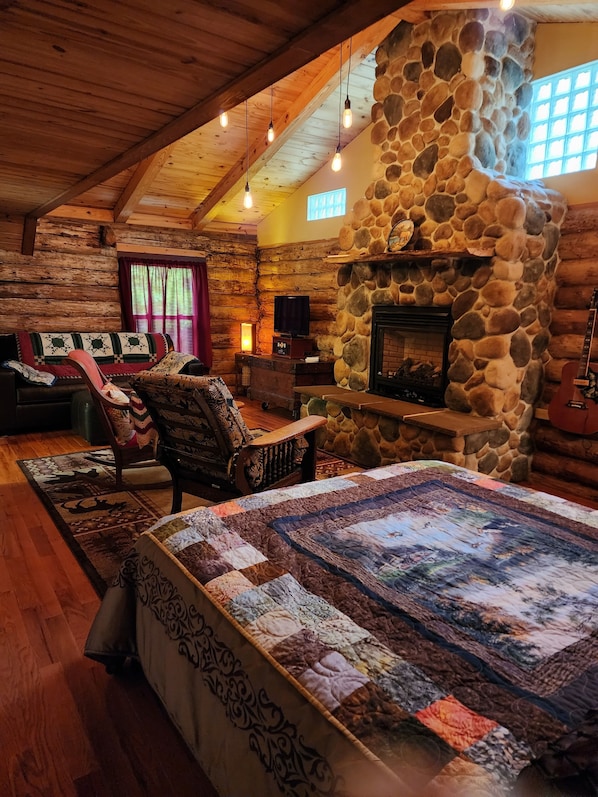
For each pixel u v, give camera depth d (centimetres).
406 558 151
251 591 131
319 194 628
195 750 136
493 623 121
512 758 84
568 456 398
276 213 704
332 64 456
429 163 412
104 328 643
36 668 189
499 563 150
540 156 419
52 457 438
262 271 745
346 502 192
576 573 145
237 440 249
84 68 181
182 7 138
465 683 101
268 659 109
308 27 148
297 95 496
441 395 417
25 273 584
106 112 226
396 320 450
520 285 374
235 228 725
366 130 558
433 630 117
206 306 704
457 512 186
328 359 627
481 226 373
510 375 382
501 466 393
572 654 111
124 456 352
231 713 118
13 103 217
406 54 424
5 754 152
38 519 315
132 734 160
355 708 95
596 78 375
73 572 255
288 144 567
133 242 652
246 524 170
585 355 361
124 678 185
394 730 90
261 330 759
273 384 626
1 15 145
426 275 421
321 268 637
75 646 202
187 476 287
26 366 518
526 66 407
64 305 612
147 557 163
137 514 322
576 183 389
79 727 162
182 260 680
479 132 386
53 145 277
